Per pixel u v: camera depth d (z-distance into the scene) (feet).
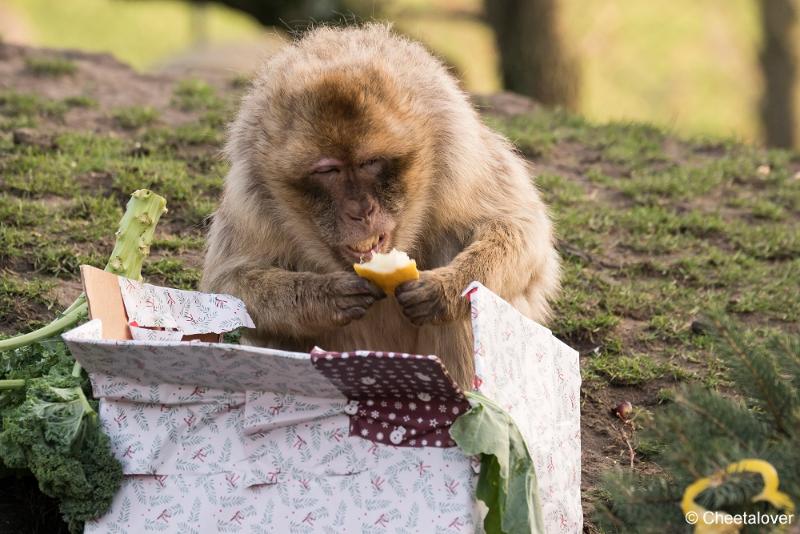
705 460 17.60
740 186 45.27
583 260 37.27
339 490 18.01
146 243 23.40
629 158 47.37
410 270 22.34
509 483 17.57
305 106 22.99
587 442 27.58
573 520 20.65
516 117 52.34
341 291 22.99
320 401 18.13
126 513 18.62
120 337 20.56
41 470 18.30
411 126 23.66
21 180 37.99
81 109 47.47
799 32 99.91
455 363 24.98
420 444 17.83
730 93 113.80
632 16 118.73
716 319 19.38
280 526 18.11
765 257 38.70
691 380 30.07
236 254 25.70
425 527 17.61
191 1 87.30
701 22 118.21
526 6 79.82
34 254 33.09
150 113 46.44
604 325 32.78
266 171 24.45
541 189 42.80
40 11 125.80
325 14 79.10
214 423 18.57
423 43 30.50
